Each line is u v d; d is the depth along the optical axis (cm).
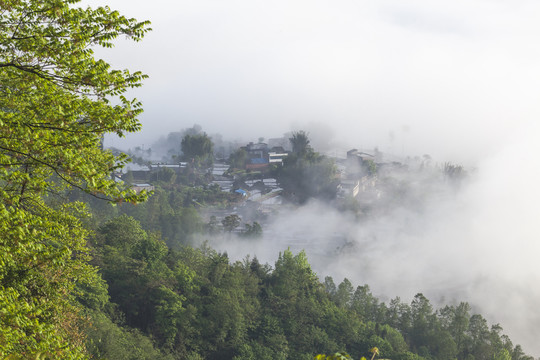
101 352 5825
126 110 1828
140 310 8412
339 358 1105
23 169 1938
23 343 1906
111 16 1780
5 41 1700
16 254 1872
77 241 2816
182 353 8056
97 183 1734
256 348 8681
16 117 1670
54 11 1700
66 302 2783
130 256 9444
